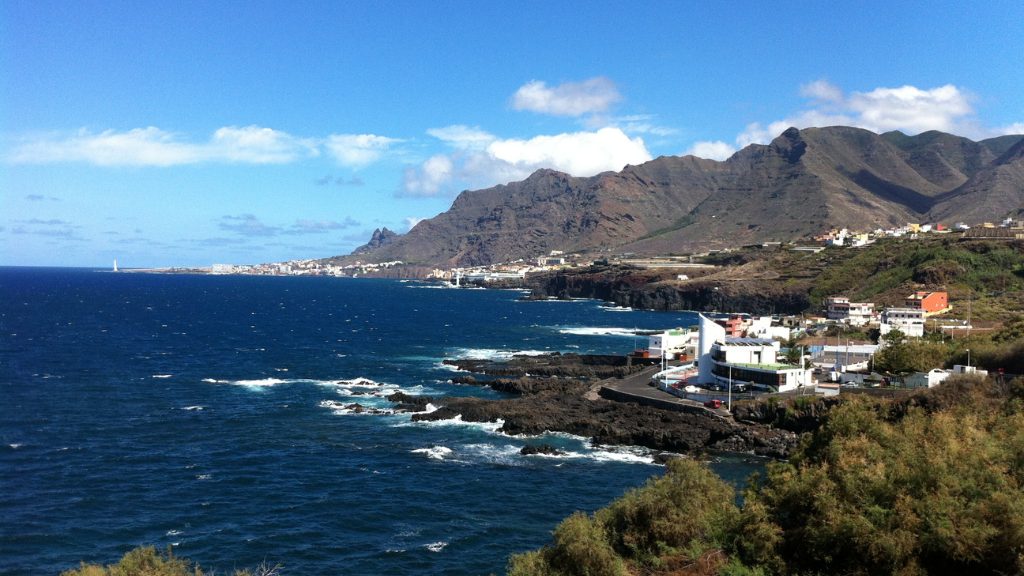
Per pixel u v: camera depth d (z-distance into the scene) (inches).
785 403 3988.7
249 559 2485.2
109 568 1915.6
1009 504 1740.9
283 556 2511.1
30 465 3371.1
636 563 1961.1
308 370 6348.4
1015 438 2190.0
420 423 4365.2
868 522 1798.7
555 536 2039.9
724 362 4741.6
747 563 1902.1
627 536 2054.6
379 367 6614.2
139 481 3216.0
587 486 3260.3
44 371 5885.8
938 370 4143.7
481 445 3909.9
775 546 1930.4
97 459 3501.5
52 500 2947.8
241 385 5526.6
